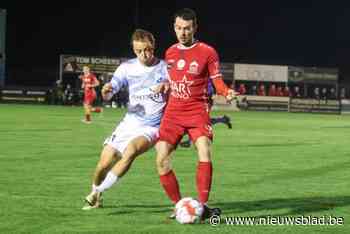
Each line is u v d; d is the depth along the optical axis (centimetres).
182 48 927
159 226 880
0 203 1030
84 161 1590
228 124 2241
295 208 1023
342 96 6312
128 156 945
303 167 1573
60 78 5575
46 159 1619
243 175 1409
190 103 919
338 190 1219
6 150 1805
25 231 842
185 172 1433
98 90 5462
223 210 1002
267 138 2502
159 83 952
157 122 963
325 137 2622
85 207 995
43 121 3150
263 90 6022
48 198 1079
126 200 1072
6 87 5497
